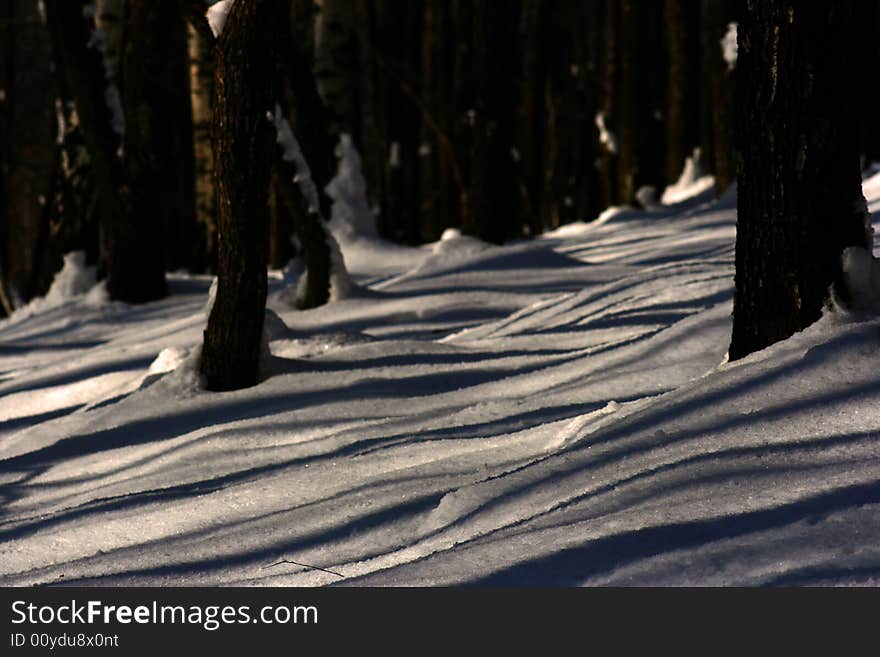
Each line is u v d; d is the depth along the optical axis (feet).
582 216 207.82
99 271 113.29
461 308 79.61
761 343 36.63
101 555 33.88
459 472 35.58
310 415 47.34
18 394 69.46
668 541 24.91
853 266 35.17
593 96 230.27
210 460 44.16
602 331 58.85
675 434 31.55
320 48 126.93
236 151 52.49
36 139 246.47
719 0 148.15
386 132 182.39
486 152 112.68
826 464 27.50
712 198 153.48
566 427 36.73
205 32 52.70
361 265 111.55
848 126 35.22
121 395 61.16
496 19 111.34
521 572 25.04
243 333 54.60
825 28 34.68
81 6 102.73
